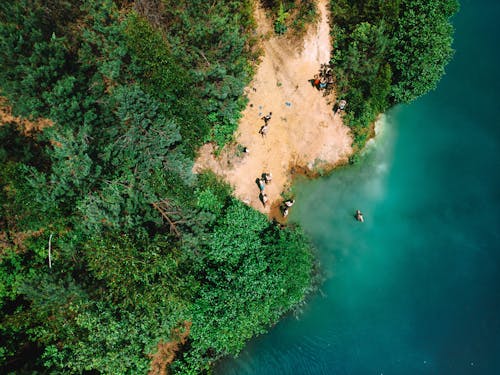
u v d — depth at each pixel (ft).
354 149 114.32
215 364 100.37
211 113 101.91
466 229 115.34
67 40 93.76
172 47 93.35
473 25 129.90
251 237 99.30
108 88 95.25
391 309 109.09
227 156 108.47
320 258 110.32
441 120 123.65
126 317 87.51
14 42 86.02
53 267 89.86
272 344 103.81
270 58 112.78
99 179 85.25
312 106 112.78
